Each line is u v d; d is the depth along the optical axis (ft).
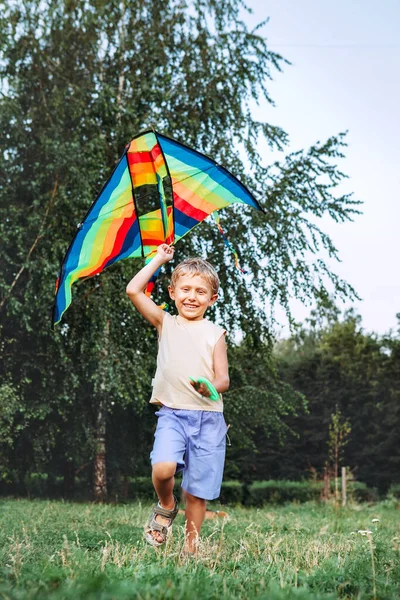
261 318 54.29
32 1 51.31
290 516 33.32
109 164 52.19
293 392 60.54
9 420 47.39
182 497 57.21
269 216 52.60
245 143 54.24
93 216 14.38
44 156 48.75
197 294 13.60
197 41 55.83
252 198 15.02
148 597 7.45
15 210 46.14
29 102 51.31
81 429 56.95
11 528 19.02
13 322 51.60
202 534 17.06
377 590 9.29
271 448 122.01
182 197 14.83
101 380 48.49
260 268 53.42
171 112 53.57
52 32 52.01
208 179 14.82
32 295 46.39
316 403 125.39
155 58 53.62
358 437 121.39
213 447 12.96
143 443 66.13
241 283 53.21
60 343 47.50
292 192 53.67
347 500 61.82
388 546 16.02
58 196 47.16
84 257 14.60
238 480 115.85
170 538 13.09
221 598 7.91
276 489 87.61
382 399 121.39
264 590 8.73
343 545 15.88
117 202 14.40
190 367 13.09
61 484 63.93
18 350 52.37
